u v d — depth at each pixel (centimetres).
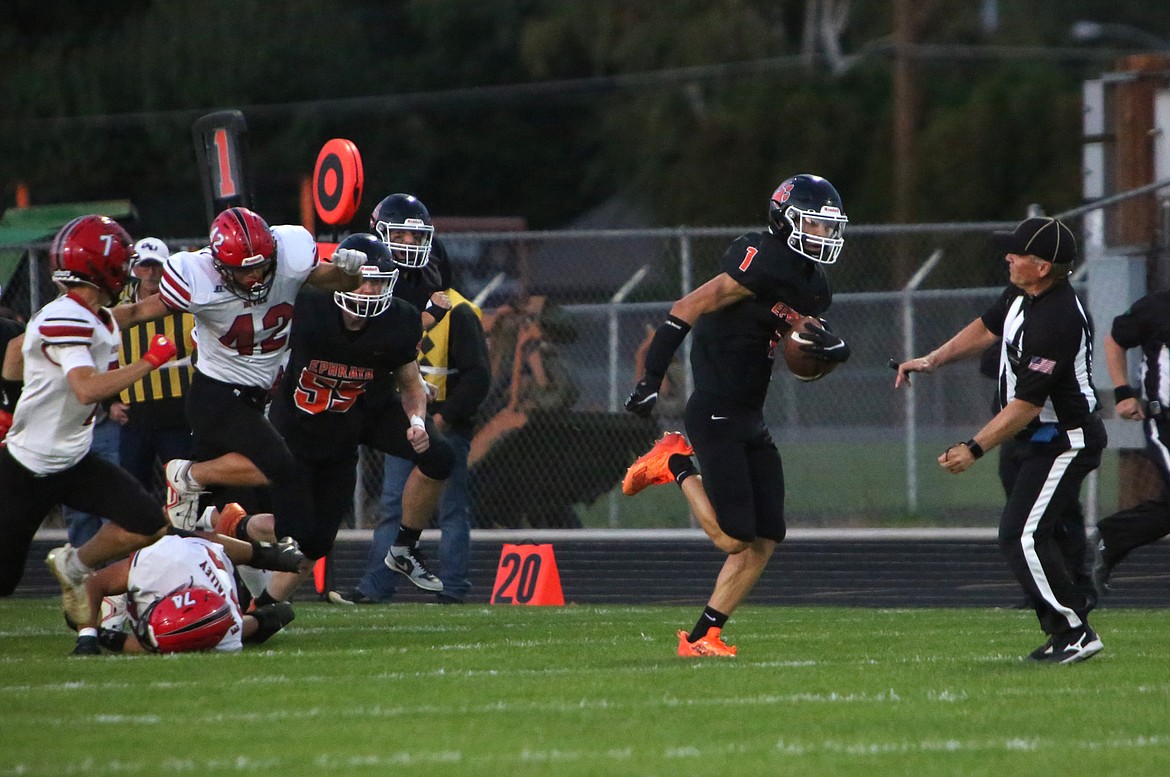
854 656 2342
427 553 3950
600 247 10650
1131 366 4056
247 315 2416
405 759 1577
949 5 12338
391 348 2520
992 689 2005
